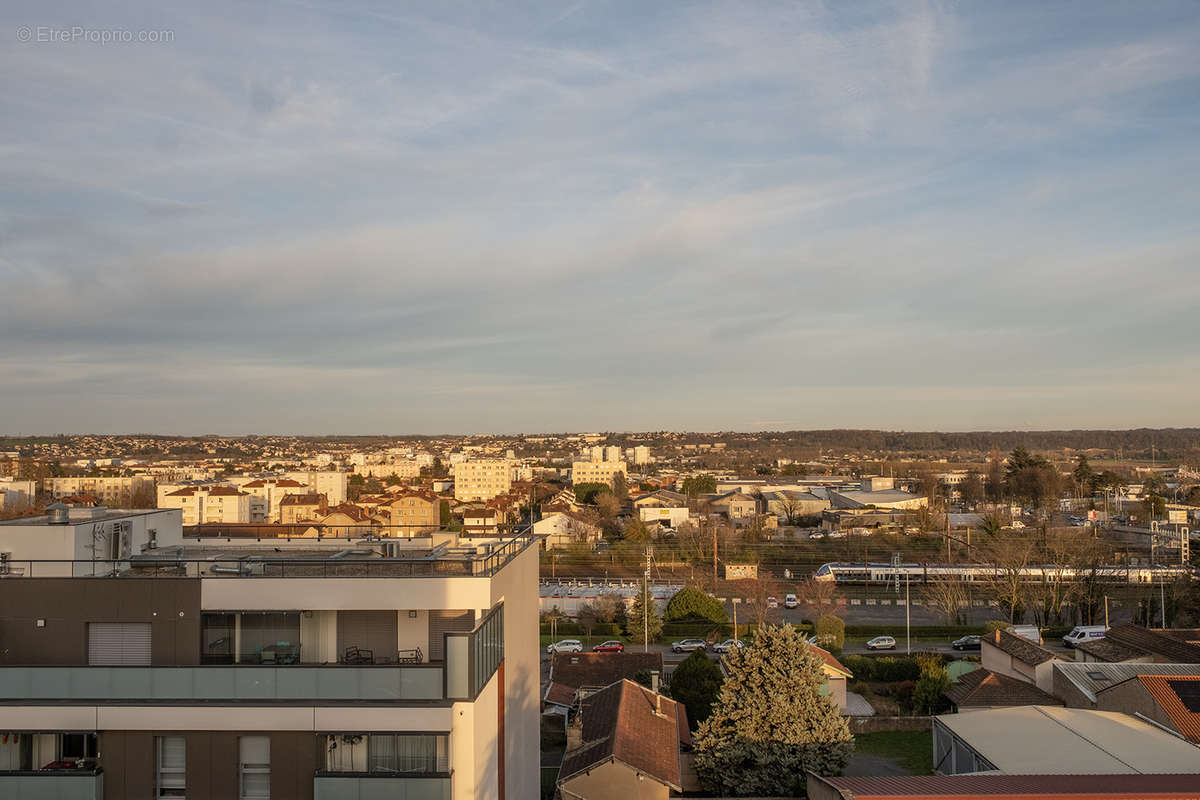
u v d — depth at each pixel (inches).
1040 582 3371.1
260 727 708.7
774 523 5802.2
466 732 719.7
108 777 711.1
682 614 3085.6
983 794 1059.3
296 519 5984.3
